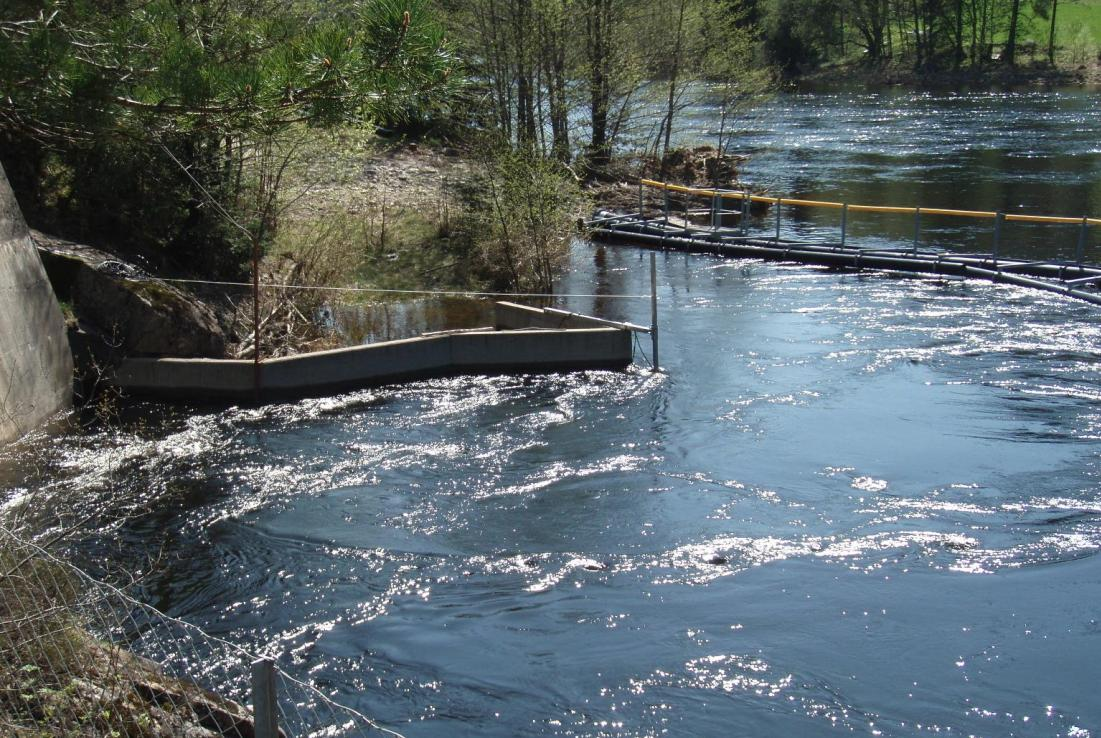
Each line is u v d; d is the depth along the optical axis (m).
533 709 7.89
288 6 14.92
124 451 12.91
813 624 9.06
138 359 14.95
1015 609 9.28
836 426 13.87
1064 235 26.42
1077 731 7.64
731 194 27.12
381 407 14.84
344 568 10.11
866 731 7.63
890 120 52.12
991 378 15.69
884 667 8.43
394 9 8.09
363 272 21.50
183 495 11.73
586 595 9.60
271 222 18.31
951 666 8.44
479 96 25.81
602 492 11.90
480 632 8.96
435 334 16.48
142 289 15.20
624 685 8.20
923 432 13.61
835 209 31.17
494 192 23.00
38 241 15.34
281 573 9.98
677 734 7.60
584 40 31.45
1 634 5.71
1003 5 77.50
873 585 9.73
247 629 8.97
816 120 52.75
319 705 7.88
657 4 34.81
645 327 17.86
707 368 16.48
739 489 11.92
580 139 31.98
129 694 5.70
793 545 10.55
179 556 10.28
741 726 7.70
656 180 34.62
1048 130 46.31
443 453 13.08
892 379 15.77
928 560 10.20
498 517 11.28
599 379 16.03
